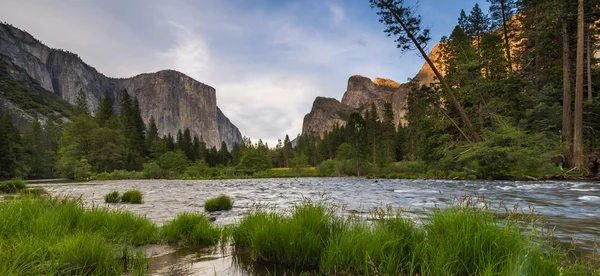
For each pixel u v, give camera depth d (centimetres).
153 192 1667
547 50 2784
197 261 326
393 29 2252
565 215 601
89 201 1067
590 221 530
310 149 12506
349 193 1362
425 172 3538
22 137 6788
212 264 314
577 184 1547
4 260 228
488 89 2783
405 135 7875
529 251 238
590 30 2439
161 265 309
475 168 2359
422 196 1110
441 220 319
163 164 7319
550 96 2680
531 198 941
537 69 2961
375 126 8088
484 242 254
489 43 3072
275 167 12619
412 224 342
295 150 12662
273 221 368
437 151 2939
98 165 5891
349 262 283
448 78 3061
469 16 3731
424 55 2256
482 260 236
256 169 7412
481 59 2869
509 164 2095
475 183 1834
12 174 5066
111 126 7894
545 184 1574
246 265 310
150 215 719
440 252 254
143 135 9406
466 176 2386
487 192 1182
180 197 1298
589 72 2467
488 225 275
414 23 2162
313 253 312
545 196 1002
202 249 386
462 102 2980
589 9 2292
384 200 973
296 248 315
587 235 415
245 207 879
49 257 276
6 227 344
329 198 1087
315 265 307
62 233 357
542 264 224
